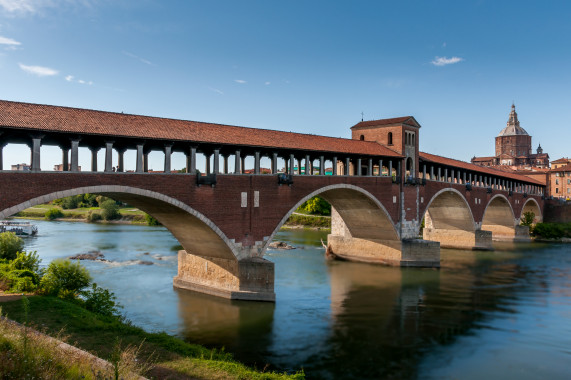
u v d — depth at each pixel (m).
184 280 39.31
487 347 26.73
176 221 34.81
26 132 24.56
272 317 31.84
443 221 74.31
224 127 37.25
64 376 11.62
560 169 128.25
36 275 29.19
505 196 84.06
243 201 35.38
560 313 33.97
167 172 30.52
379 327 30.19
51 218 124.56
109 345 18.00
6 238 40.31
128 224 110.06
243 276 35.38
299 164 44.31
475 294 39.88
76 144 26.31
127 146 31.88
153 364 16.56
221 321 30.69
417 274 48.91
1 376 10.71
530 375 22.97
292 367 23.27
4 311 20.72
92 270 46.97
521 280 46.12
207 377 16.02
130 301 35.00
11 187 23.69
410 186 55.34
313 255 61.59
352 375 22.47
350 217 55.88
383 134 55.81
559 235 87.44
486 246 70.25
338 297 38.25
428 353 25.66
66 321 20.36
